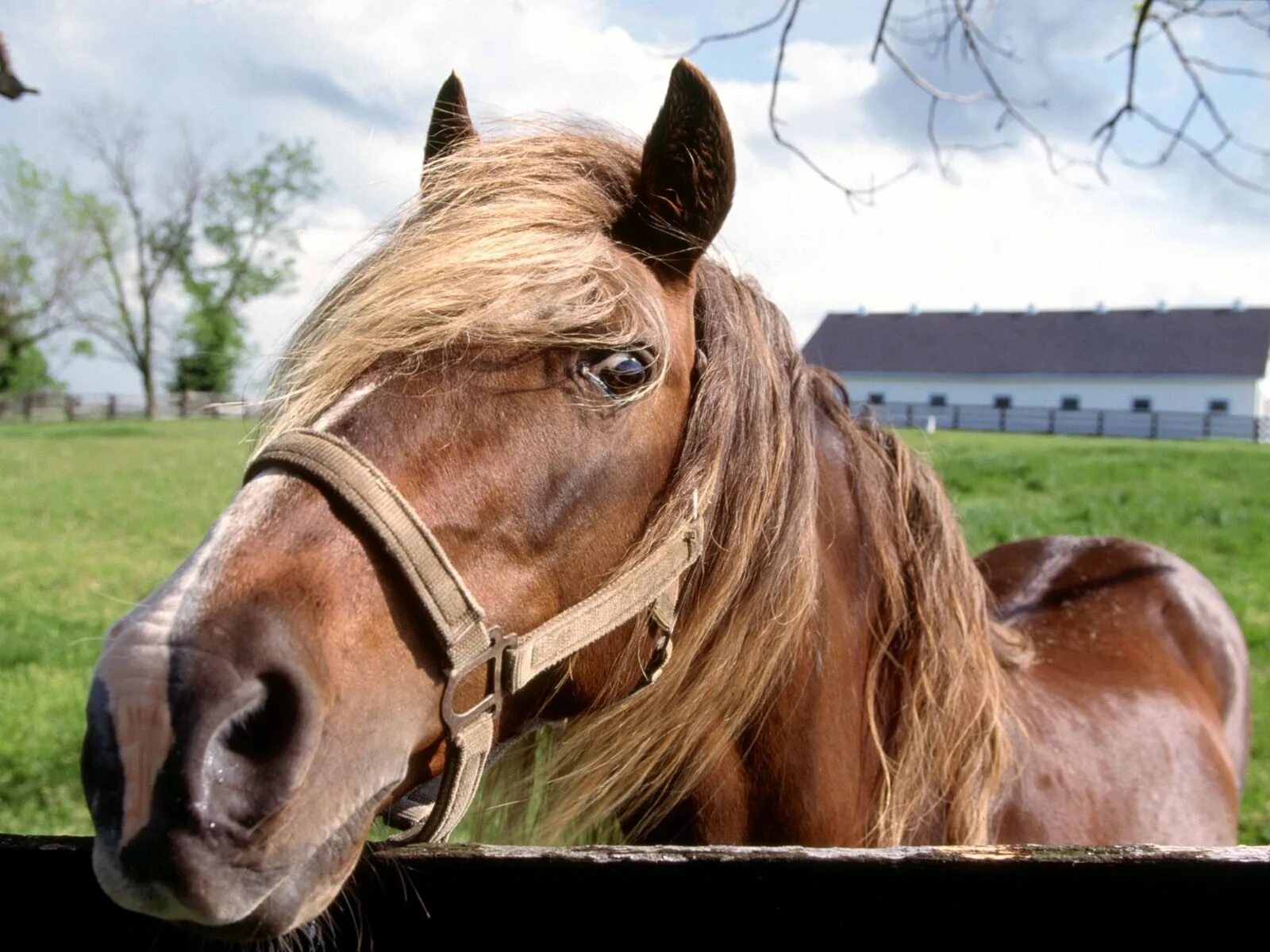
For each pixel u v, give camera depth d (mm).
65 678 5531
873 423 2121
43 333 35062
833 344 51750
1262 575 8031
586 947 1159
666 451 1504
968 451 19625
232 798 1028
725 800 1763
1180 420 41719
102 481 15328
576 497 1379
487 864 1156
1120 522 10234
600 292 1400
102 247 33625
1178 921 1067
